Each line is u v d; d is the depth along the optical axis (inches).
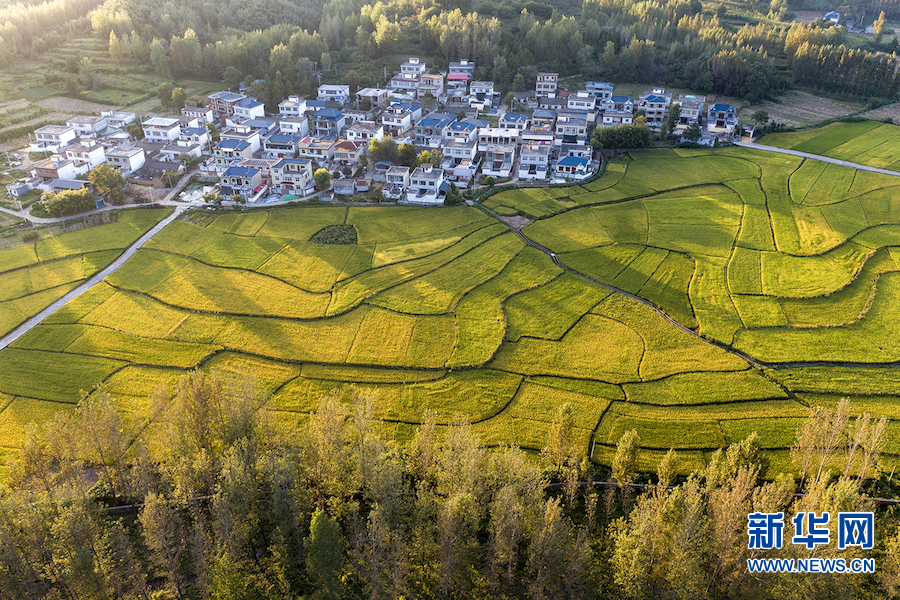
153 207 7854.3
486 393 4901.6
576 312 5880.9
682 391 4928.6
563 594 3201.3
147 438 4377.5
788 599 3019.2
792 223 7564.0
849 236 7253.9
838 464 4146.2
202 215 7642.7
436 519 3312.0
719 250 6958.7
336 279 6363.2
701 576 3026.6
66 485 3400.6
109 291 6112.2
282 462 3329.2
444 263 6648.6
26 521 3016.7
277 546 3314.5
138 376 5032.0
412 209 7844.5
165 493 3651.6
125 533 3164.4
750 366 5206.7
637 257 6820.9
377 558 3100.4
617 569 3203.7
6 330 5531.5
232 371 5083.7
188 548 3361.2
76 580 3004.4
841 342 5487.2
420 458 3791.8
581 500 3971.5
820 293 6171.3
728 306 5974.4
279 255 6786.4
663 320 5792.3
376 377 5068.9
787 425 4579.2
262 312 5826.8
